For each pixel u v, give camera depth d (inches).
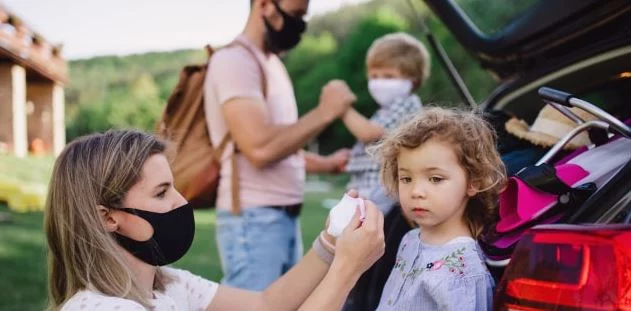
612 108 98.3
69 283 68.9
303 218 416.5
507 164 85.2
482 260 72.4
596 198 66.2
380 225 70.4
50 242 70.7
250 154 129.6
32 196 409.7
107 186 68.0
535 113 108.8
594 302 55.7
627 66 91.4
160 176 69.7
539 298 58.4
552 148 82.3
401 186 75.4
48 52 615.5
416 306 72.1
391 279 78.1
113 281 67.2
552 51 104.2
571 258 57.5
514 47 109.1
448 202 72.5
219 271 262.1
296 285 81.4
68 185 68.6
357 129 136.8
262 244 132.3
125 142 69.9
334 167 168.2
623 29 93.3
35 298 218.4
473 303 69.5
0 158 516.7
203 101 136.4
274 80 136.8
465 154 72.2
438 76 639.8
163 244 70.1
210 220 416.2
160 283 76.7
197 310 81.0
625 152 77.4
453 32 120.8
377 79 151.7
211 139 135.9
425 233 76.6
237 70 130.5
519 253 60.9
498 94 110.6
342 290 68.6
